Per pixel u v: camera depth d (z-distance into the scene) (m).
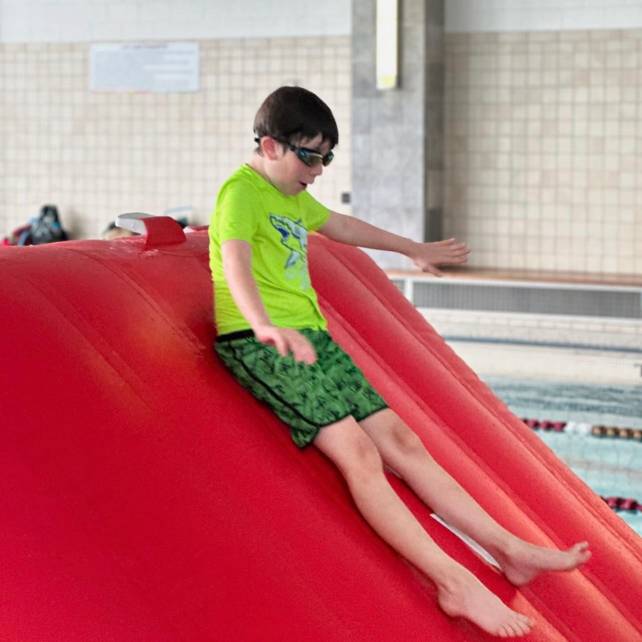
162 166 11.94
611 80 10.55
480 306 10.44
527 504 3.90
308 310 3.13
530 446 4.43
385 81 10.64
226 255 2.87
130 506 2.54
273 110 2.97
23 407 2.57
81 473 2.53
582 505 4.19
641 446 7.83
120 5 11.82
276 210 3.06
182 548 2.53
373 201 10.93
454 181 11.15
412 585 2.93
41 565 2.33
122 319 3.04
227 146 11.70
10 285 2.87
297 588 2.63
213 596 2.47
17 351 2.69
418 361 4.27
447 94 11.05
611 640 3.36
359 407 3.15
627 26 10.45
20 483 2.43
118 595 2.34
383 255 10.98
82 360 2.80
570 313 10.12
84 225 12.27
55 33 12.06
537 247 10.95
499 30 10.80
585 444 7.89
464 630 2.92
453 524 3.16
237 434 2.98
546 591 3.39
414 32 10.59
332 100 11.34
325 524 2.90
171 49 11.73
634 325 9.92
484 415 4.26
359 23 10.78
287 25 11.39
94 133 12.10
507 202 10.99
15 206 12.45
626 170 10.61
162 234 3.61
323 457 3.17
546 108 10.77
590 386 9.38
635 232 10.65
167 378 2.97
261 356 3.04
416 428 3.82
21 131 12.33
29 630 2.25
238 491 2.80
